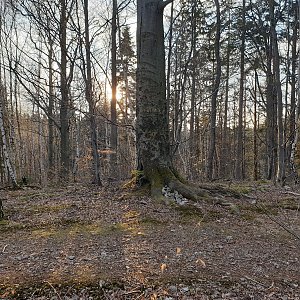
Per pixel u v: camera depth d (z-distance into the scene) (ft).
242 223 20.03
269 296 11.55
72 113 48.93
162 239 17.01
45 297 11.37
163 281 12.32
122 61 67.92
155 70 25.85
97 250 15.48
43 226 19.20
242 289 11.96
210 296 11.47
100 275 12.78
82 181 46.73
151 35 25.64
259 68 65.36
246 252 15.53
